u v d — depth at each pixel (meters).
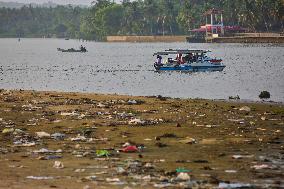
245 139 63.28
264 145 59.41
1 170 45.69
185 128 72.50
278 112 92.25
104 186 39.28
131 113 88.75
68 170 46.06
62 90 155.88
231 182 41.38
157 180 41.84
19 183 40.03
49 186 39.03
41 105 99.88
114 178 42.44
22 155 53.69
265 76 199.25
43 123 77.31
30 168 46.84
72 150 56.81
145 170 46.00
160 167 47.56
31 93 124.44
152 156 53.22
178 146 59.16
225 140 62.84
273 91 145.62
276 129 71.81
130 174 44.25
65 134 68.25
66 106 98.56
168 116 85.44
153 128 72.50
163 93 145.88
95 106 98.56
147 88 160.62
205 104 105.00
